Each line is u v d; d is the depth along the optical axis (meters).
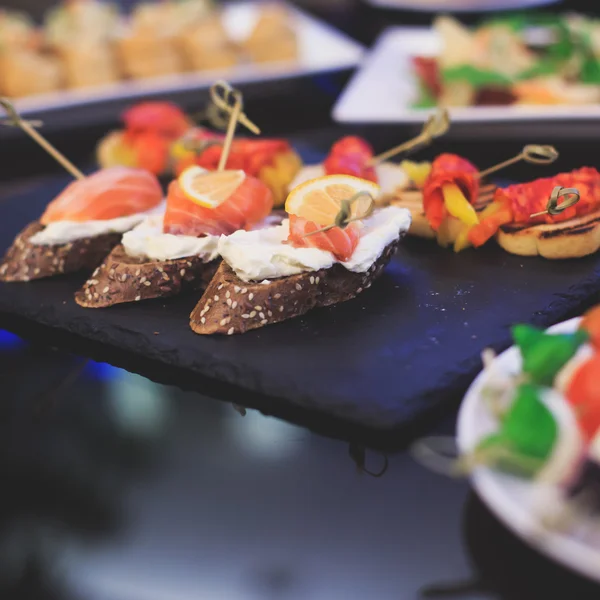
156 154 0.83
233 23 1.28
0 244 0.77
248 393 0.59
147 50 1.11
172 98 1.03
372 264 0.64
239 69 1.11
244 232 0.64
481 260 0.68
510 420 0.49
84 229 0.70
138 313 0.66
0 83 1.09
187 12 1.22
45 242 0.70
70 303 0.67
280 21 1.15
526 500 0.48
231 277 0.63
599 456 0.49
